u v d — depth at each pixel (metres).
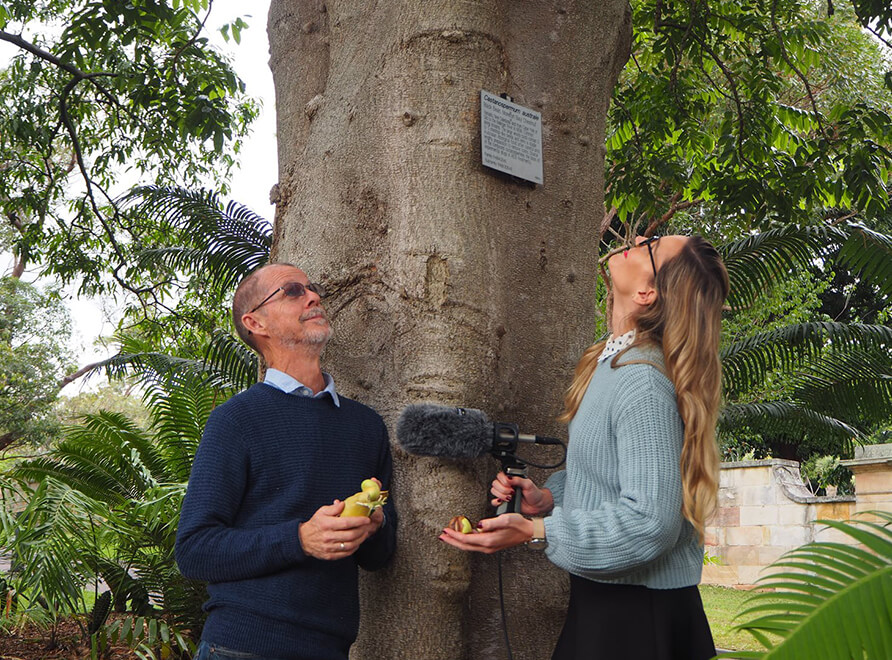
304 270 2.84
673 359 2.11
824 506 12.20
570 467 2.18
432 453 2.32
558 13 3.04
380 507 2.24
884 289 6.28
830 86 12.20
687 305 2.14
